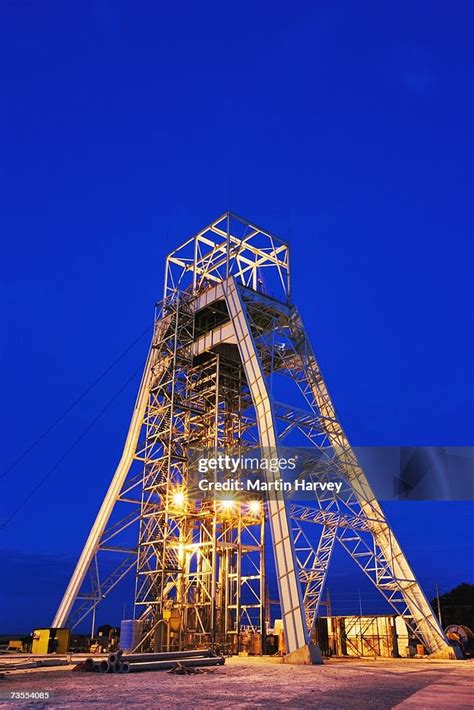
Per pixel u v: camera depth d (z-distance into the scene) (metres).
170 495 43.47
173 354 47.78
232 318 43.53
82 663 26.55
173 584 41.97
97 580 46.16
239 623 41.16
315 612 33.41
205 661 28.92
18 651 47.44
